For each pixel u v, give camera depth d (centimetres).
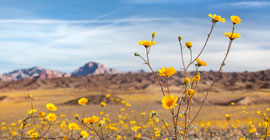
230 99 4325
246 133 796
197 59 244
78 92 8675
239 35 242
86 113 2558
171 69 229
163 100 225
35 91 10038
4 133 986
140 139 704
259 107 2894
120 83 11062
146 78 11250
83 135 286
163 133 835
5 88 11525
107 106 3438
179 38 243
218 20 242
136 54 246
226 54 242
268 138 575
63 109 3509
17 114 2917
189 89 232
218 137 755
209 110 2714
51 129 976
